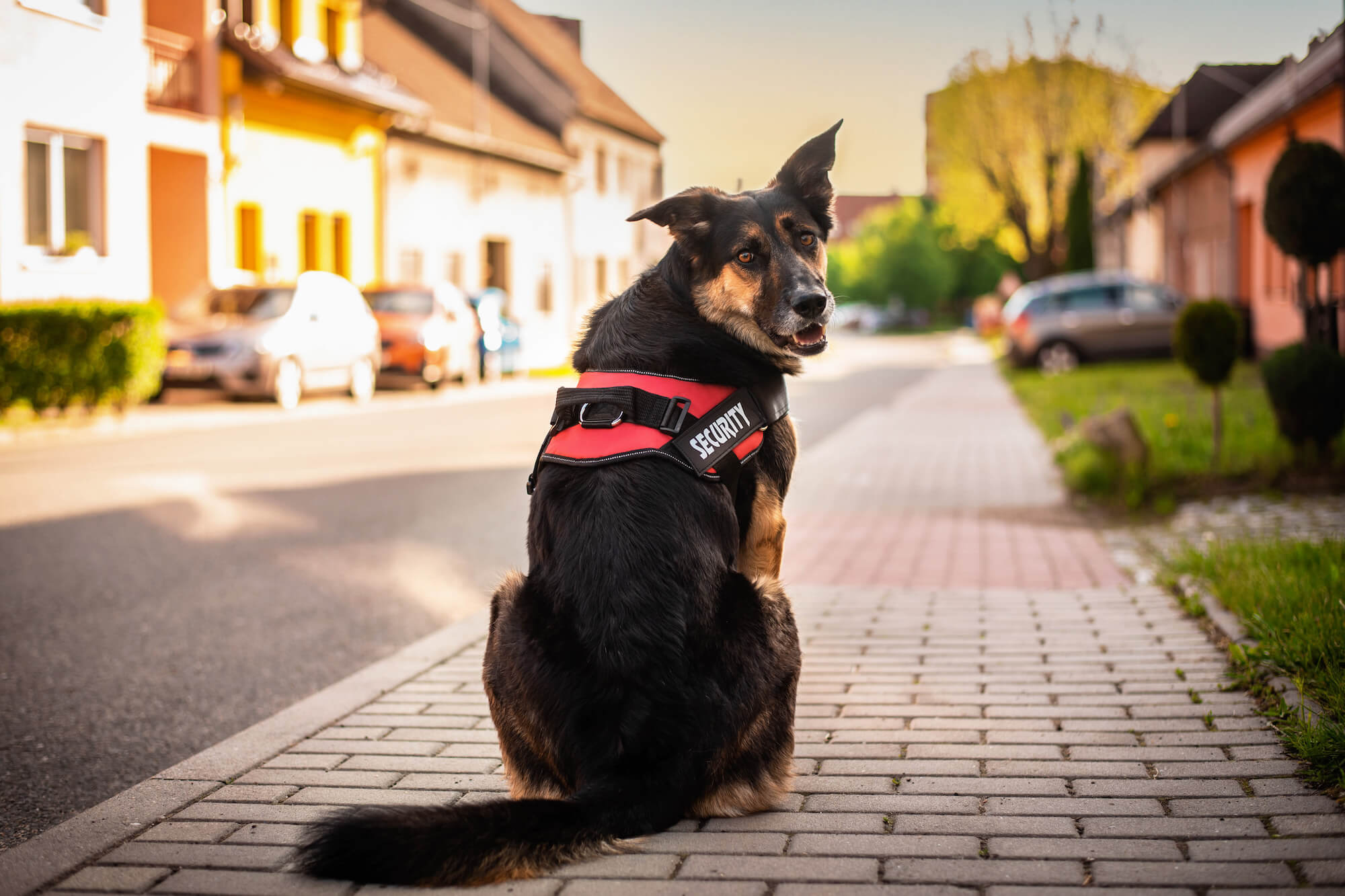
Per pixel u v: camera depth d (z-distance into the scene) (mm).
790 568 7410
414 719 4398
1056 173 46875
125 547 8125
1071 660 4977
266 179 23984
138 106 19938
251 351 18438
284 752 4027
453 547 8375
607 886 2877
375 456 13266
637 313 3730
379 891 2893
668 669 3057
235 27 23047
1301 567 5789
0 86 17203
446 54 37688
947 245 93500
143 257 20156
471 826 2832
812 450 14289
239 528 8930
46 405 15117
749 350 3789
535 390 24969
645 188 49219
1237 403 15188
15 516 9234
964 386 25938
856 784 3576
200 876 3006
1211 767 3621
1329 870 2840
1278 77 21391
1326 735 3537
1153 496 9602
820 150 4152
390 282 28969
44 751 4371
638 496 3225
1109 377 22828
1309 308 9828
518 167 36281
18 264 17578
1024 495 10516
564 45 46469
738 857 3035
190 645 5809
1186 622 5574
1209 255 29703
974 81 46594
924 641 5426
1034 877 2893
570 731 3072
